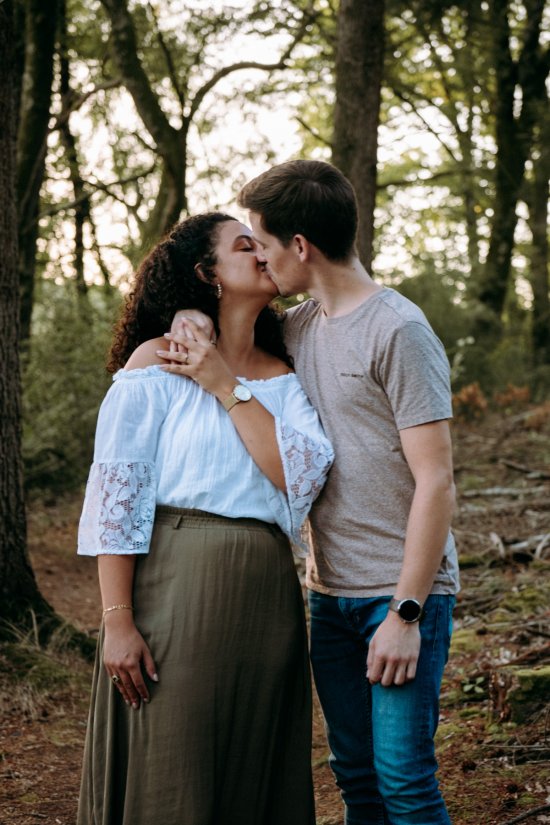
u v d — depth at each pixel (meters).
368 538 2.16
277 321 2.41
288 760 2.27
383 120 14.54
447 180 17.88
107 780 2.15
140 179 13.65
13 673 4.11
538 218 16.73
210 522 2.16
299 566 6.44
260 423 2.17
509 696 3.30
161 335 2.42
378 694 2.10
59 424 9.56
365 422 2.15
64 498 9.39
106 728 2.18
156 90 11.10
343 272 2.21
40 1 9.16
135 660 2.09
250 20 10.07
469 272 16.34
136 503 2.13
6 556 4.51
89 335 9.77
